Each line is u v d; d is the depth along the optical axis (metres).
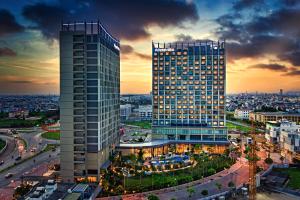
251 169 168.88
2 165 196.88
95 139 154.62
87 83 154.75
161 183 147.50
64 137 154.00
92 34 153.62
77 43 152.00
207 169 174.62
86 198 114.38
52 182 117.31
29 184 144.00
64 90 152.88
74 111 153.50
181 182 153.62
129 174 165.50
